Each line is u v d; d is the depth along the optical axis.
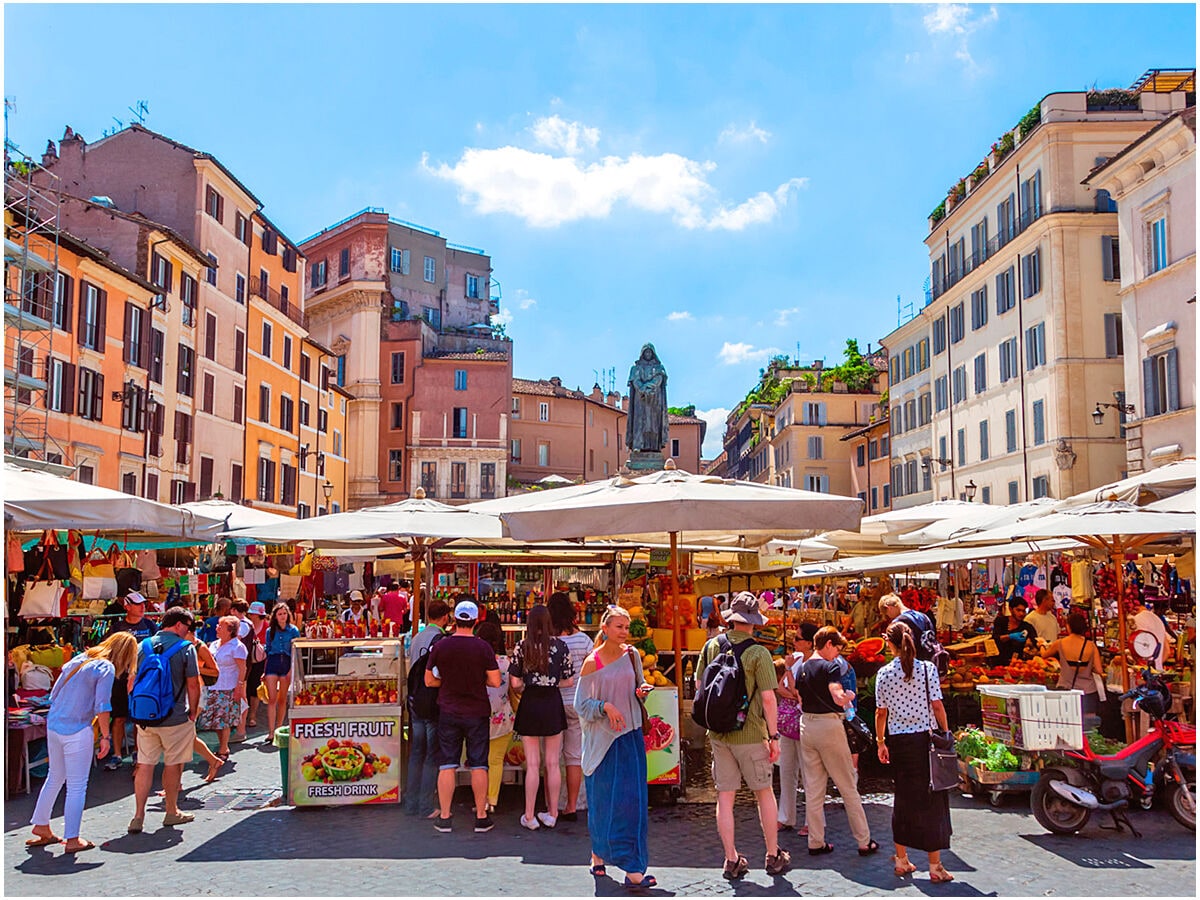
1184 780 8.70
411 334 66.31
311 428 52.00
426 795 9.30
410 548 12.17
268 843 8.36
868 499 60.56
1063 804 8.48
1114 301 35.22
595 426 81.00
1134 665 12.52
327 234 68.25
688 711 11.44
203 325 38.28
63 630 14.30
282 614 14.01
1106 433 34.75
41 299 26.80
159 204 38.56
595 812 7.26
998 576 31.16
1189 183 27.23
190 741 9.15
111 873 7.55
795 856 7.90
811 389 69.88
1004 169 39.59
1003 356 39.84
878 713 7.52
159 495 34.19
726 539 14.45
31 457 25.69
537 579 25.61
